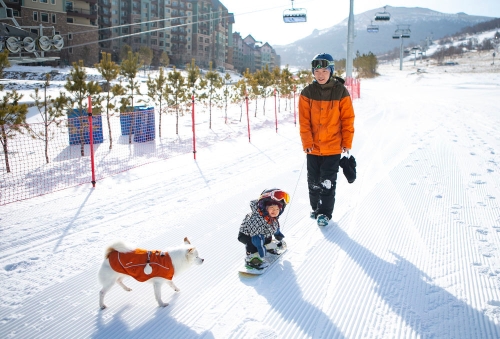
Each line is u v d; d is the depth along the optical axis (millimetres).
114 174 7906
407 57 189750
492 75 61312
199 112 18859
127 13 77438
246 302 3430
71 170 8312
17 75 36562
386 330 3004
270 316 3219
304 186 6953
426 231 4824
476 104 21125
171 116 17125
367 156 8922
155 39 80562
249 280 3803
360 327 3049
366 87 44375
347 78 19656
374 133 11961
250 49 117000
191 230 5047
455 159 8398
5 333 3031
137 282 3820
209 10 87562
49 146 11023
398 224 5074
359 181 7027
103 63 11898
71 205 5996
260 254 3859
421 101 23859
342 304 3363
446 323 3062
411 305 3316
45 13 50250
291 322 3133
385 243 4535
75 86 10766
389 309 3271
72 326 3127
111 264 3229
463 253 4207
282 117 17797
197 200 6223
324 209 5078
